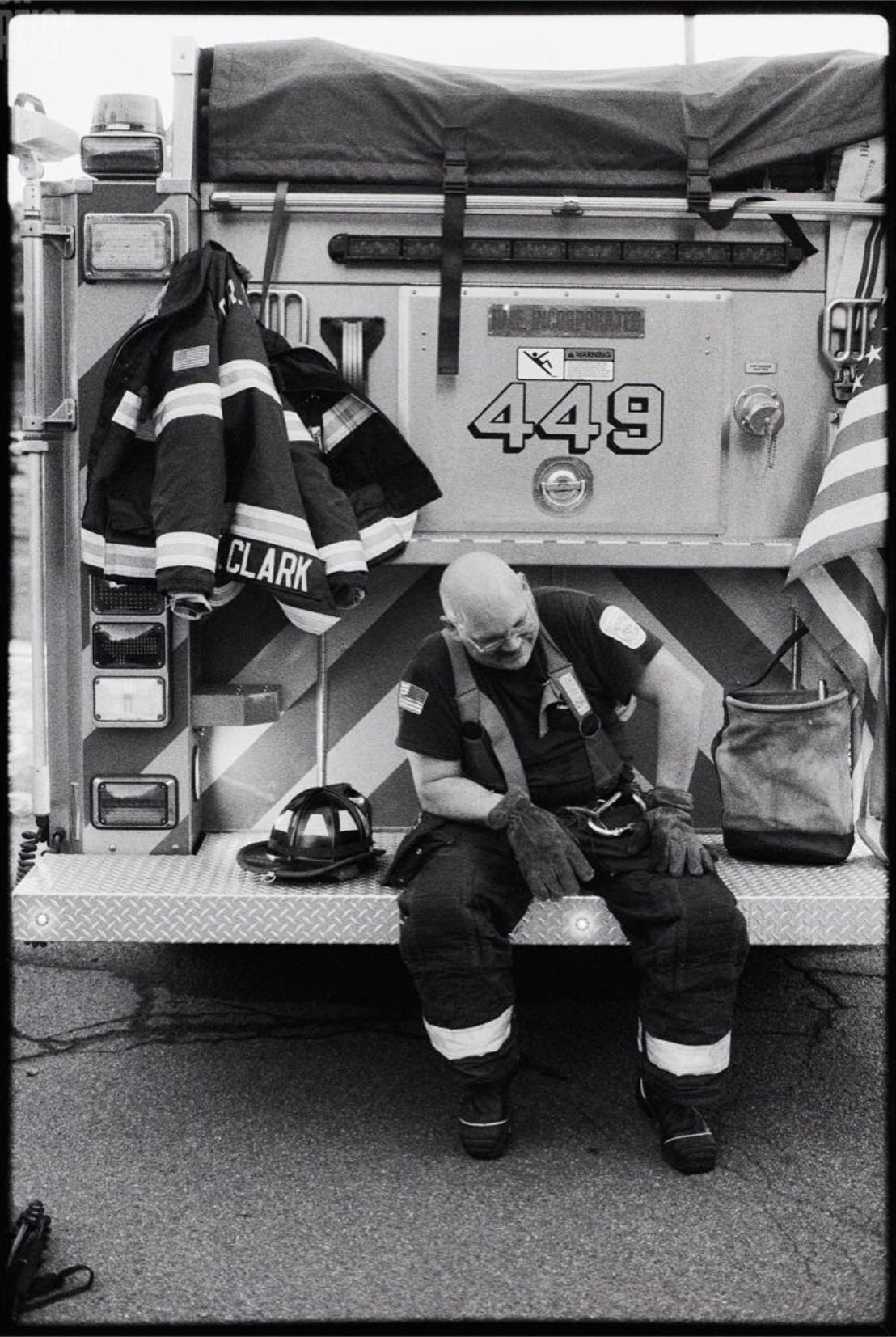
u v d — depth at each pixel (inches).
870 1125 123.6
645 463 137.3
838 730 128.6
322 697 140.5
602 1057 139.0
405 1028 146.7
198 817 140.0
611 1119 125.2
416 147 134.2
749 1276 99.4
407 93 133.5
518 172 134.6
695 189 133.0
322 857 126.3
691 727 120.9
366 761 142.3
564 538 137.7
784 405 137.6
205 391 119.2
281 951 171.8
